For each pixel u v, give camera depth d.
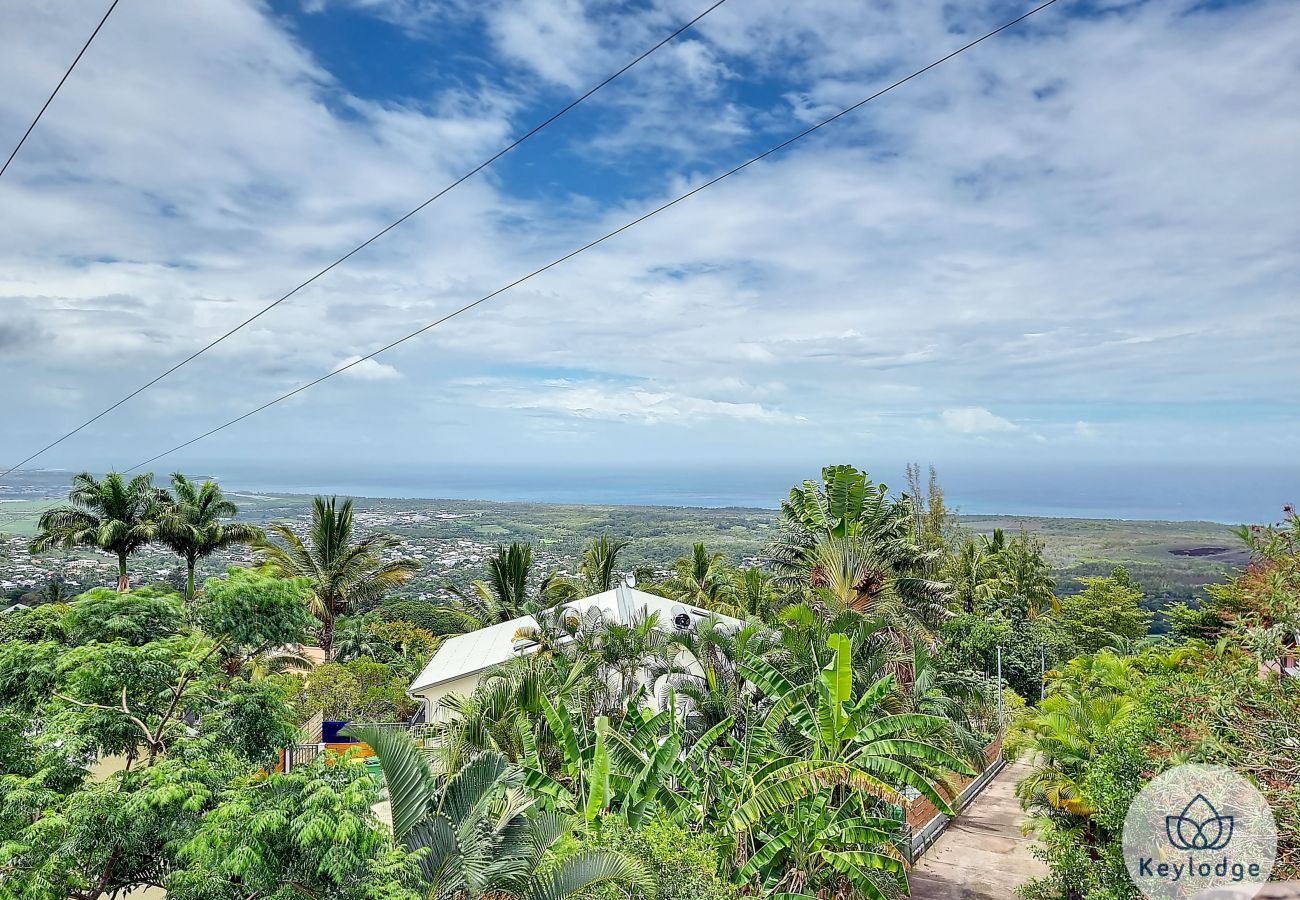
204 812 7.71
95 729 8.68
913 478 54.34
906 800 15.34
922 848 17.77
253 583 9.75
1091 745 15.05
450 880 9.02
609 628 18.73
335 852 6.91
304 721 22.33
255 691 9.63
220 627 9.42
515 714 14.75
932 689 17.42
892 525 27.19
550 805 11.10
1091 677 22.66
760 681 13.93
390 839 8.05
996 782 26.19
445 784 10.75
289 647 29.34
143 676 9.04
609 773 11.95
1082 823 14.73
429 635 44.69
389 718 23.89
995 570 51.59
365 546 39.06
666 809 12.35
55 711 8.93
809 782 11.96
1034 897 14.02
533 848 9.60
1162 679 10.35
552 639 20.23
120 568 34.44
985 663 36.66
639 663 18.66
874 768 12.53
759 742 13.76
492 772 10.33
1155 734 10.29
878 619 17.89
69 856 7.21
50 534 33.47
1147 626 48.09
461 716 15.77
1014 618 42.19
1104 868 11.27
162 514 34.38
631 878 8.84
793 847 12.60
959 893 15.77
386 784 9.47
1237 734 8.41
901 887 13.96
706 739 13.91
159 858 7.88
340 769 7.88
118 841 7.31
